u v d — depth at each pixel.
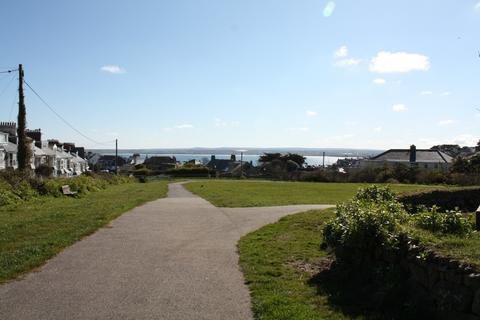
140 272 8.27
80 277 7.90
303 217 14.09
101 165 115.69
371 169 51.59
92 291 7.12
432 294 5.83
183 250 10.20
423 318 5.68
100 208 17.98
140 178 63.25
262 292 7.05
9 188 21.66
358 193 11.50
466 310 5.23
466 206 15.53
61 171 73.25
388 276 6.71
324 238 9.02
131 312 6.24
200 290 7.24
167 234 12.23
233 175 75.19
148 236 11.90
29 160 35.84
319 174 54.03
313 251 9.84
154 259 9.30
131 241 11.18
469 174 41.69
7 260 8.73
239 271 8.41
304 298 6.74
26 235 11.55
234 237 11.90
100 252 9.89
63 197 24.55
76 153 91.12
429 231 7.21
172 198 25.50
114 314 6.15
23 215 15.96
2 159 50.59
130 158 146.25
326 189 34.31
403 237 6.88
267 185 41.34
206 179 65.75
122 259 9.26
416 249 6.37
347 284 7.40
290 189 34.28
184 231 12.77
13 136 59.34
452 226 7.47
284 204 20.70
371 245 7.42
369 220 7.44
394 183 45.25
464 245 6.30
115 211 16.83
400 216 8.20
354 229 7.44
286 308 6.25
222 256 9.62
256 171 79.19
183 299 6.80
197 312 6.27
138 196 26.86
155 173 79.25
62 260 9.11
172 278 7.91
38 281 7.62
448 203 15.38
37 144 66.38
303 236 11.52
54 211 17.03
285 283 7.53
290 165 77.00
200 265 8.84
